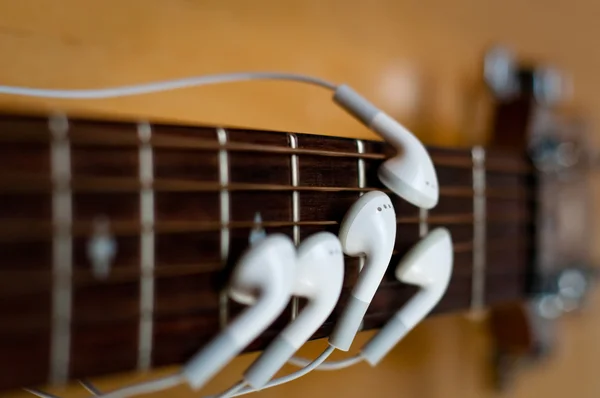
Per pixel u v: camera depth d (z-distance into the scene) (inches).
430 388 14.4
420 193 10.1
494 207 12.6
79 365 8.8
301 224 9.8
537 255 13.3
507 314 14.8
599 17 19.4
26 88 10.3
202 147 9.3
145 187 9.0
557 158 14.0
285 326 9.9
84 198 8.8
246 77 10.8
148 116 11.4
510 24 16.3
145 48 11.4
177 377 9.0
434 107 14.2
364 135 12.3
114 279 8.9
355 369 13.2
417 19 14.0
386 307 10.7
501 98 15.0
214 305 9.4
